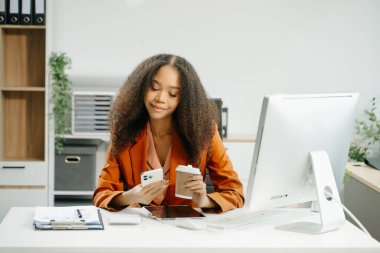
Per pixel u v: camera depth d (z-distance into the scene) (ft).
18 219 6.41
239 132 15.19
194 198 6.77
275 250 5.57
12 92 13.44
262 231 6.13
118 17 14.75
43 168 12.85
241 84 15.06
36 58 13.39
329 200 6.34
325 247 5.62
